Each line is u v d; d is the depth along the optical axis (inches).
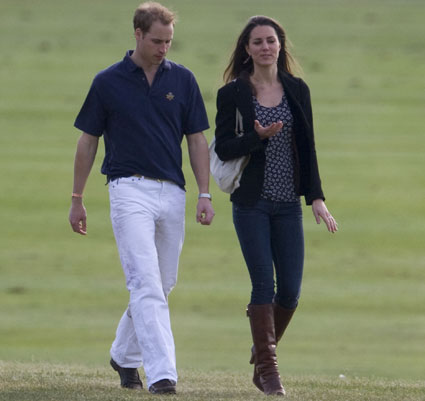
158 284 1072.2
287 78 1151.6
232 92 1143.0
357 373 2209.6
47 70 7819.9
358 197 5334.6
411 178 5669.3
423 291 3878.0
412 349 2974.9
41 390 1089.4
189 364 2593.5
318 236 4704.7
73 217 1131.3
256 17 1160.2
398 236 4729.3
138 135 1099.3
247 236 1135.0
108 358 2755.9
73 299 3730.3
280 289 1171.3
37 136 6446.9
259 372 1127.6
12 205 5187.0
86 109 1115.3
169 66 1114.1
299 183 1152.2
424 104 7032.5
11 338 3090.6
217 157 1160.2
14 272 4128.9
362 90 7327.8
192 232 4726.9
